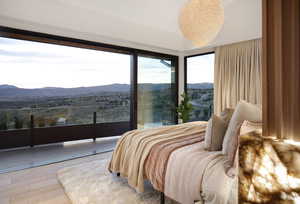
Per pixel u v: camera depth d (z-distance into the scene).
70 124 3.95
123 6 2.76
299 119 0.40
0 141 3.25
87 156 3.24
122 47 3.73
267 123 0.45
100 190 2.03
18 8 2.38
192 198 1.35
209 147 1.60
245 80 3.45
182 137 2.08
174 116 4.79
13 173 2.51
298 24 0.39
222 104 3.81
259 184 0.46
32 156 3.18
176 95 4.77
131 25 3.29
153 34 3.69
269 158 0.45
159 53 4.36
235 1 2.86
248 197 0.48
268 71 0.44
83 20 2.85
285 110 0.42
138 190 1.78
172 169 1.52
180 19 2.00
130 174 1.92
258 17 2.85
